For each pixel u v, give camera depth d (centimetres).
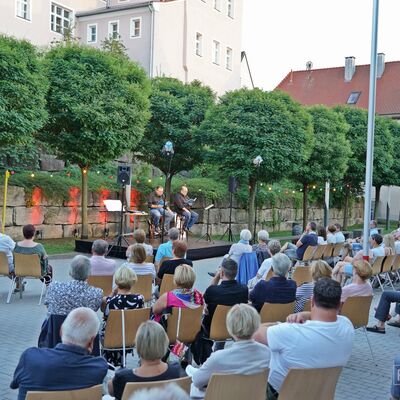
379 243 1080
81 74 1440
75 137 1462
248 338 359
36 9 2589
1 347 639
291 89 5034
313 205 2941
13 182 1566
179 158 1914
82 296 475
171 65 2972
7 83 1203
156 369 324
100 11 2897
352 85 4778
